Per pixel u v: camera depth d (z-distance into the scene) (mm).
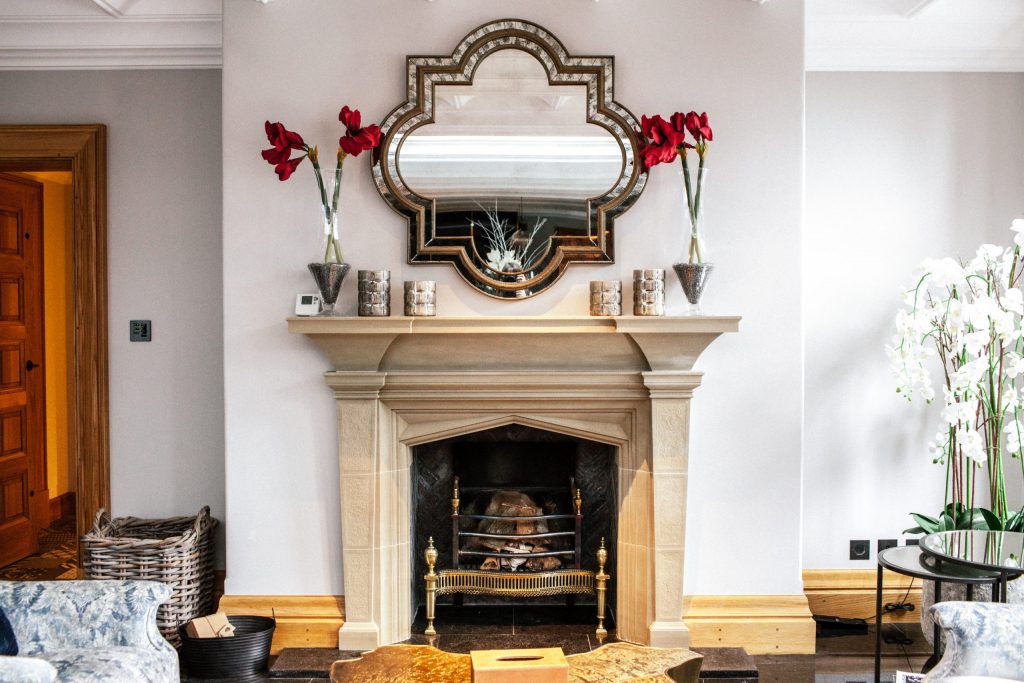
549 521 4250
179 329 4375
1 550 5289
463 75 3850
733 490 3932
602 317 3750
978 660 2576
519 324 3785
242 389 3938
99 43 4270
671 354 3781
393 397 3906
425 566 4316
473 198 3883
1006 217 4328
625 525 3963
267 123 3695
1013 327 3178
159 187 4359
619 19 3863
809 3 4168
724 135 3873
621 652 2863
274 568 3965
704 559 3945
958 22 4195
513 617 4219
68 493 6652
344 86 3879
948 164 4312
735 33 3854
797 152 3869
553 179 3877
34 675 2344
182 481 4402
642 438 3902
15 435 5508
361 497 3875
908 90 4309
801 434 3924
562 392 3893
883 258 4324
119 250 4379
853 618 4281
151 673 2762
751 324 3904
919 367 3561
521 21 3834
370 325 3734
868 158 4312
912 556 3258
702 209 3848
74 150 4340
